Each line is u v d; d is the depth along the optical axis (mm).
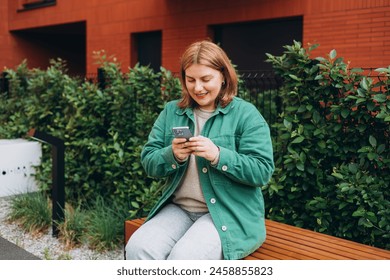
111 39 12016
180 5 10328
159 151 2730
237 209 2645
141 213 4809
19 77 7504
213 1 9719
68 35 16906
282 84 4340
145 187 5023
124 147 5367
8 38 15539
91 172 5598
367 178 3596
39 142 6301
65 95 6039
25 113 7062
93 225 4645
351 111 3740
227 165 2514
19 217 5180
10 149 6055
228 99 2729
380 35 7469
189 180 2721
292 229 3297
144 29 11148
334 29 8008
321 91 3910
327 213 3820
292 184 4047
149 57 11562
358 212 3566
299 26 8883
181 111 2834
